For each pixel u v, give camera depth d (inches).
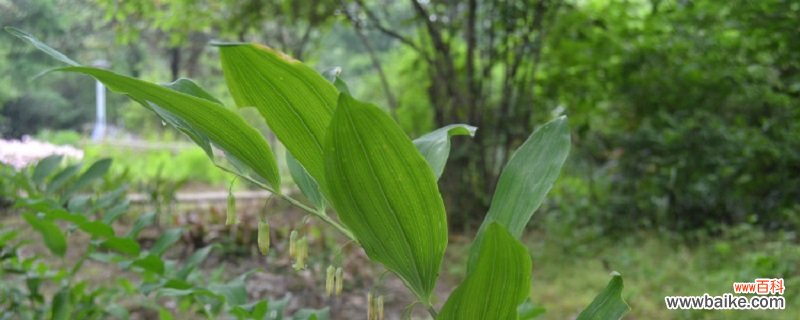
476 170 287.4
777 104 236.5
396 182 39.4
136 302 149.3
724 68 235.0
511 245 39.0
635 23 258.4
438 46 273.0
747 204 250.5
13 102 589.0
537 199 45.2
